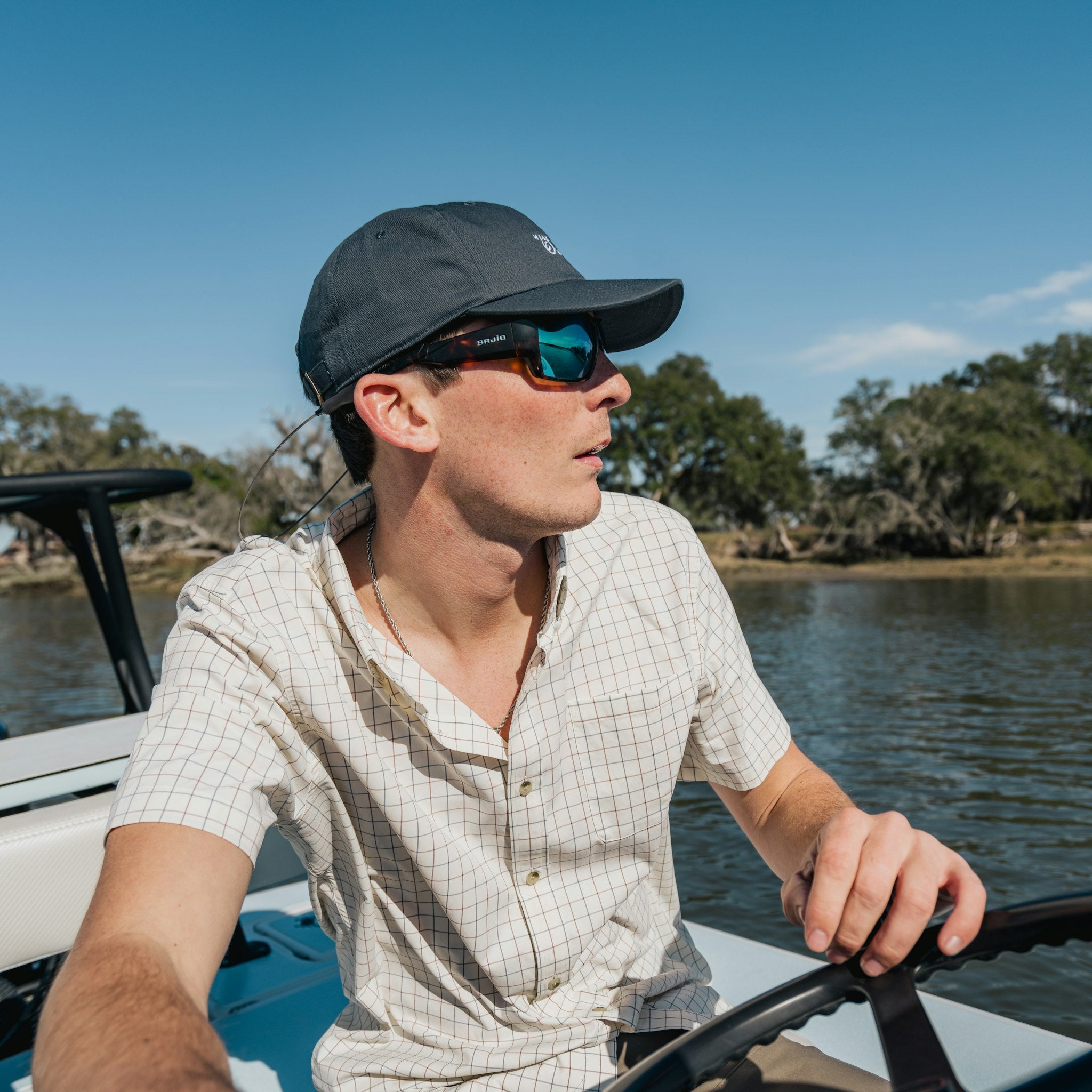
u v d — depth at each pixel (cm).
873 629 2170
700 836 604
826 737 976
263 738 82
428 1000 92
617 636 94
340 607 83
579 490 86
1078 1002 319
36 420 6284
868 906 67
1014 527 5453
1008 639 1892
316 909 97
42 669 1805
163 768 76
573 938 91
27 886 106
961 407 5481
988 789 746
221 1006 127
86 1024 57
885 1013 64
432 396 85
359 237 90
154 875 71
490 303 84
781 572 5106
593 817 92
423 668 92
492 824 88
